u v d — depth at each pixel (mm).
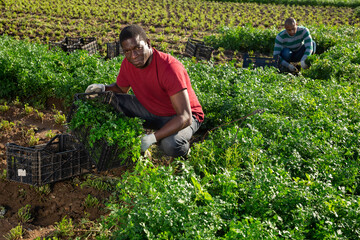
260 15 21406
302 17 21438
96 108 4160
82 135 4137
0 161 5125
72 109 4277
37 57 7785
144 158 5016
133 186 3898
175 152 4445
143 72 4047
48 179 4371
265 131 5465
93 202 4395
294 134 5219
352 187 4332
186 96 3973
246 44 12875
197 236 3092
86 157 4652
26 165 4312
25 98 7191
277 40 9773
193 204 3553
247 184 4059
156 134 3975
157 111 4477
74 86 6672
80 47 9914
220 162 4758
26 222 4102
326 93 7016
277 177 3965
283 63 9523
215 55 12039
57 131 6156
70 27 15219
